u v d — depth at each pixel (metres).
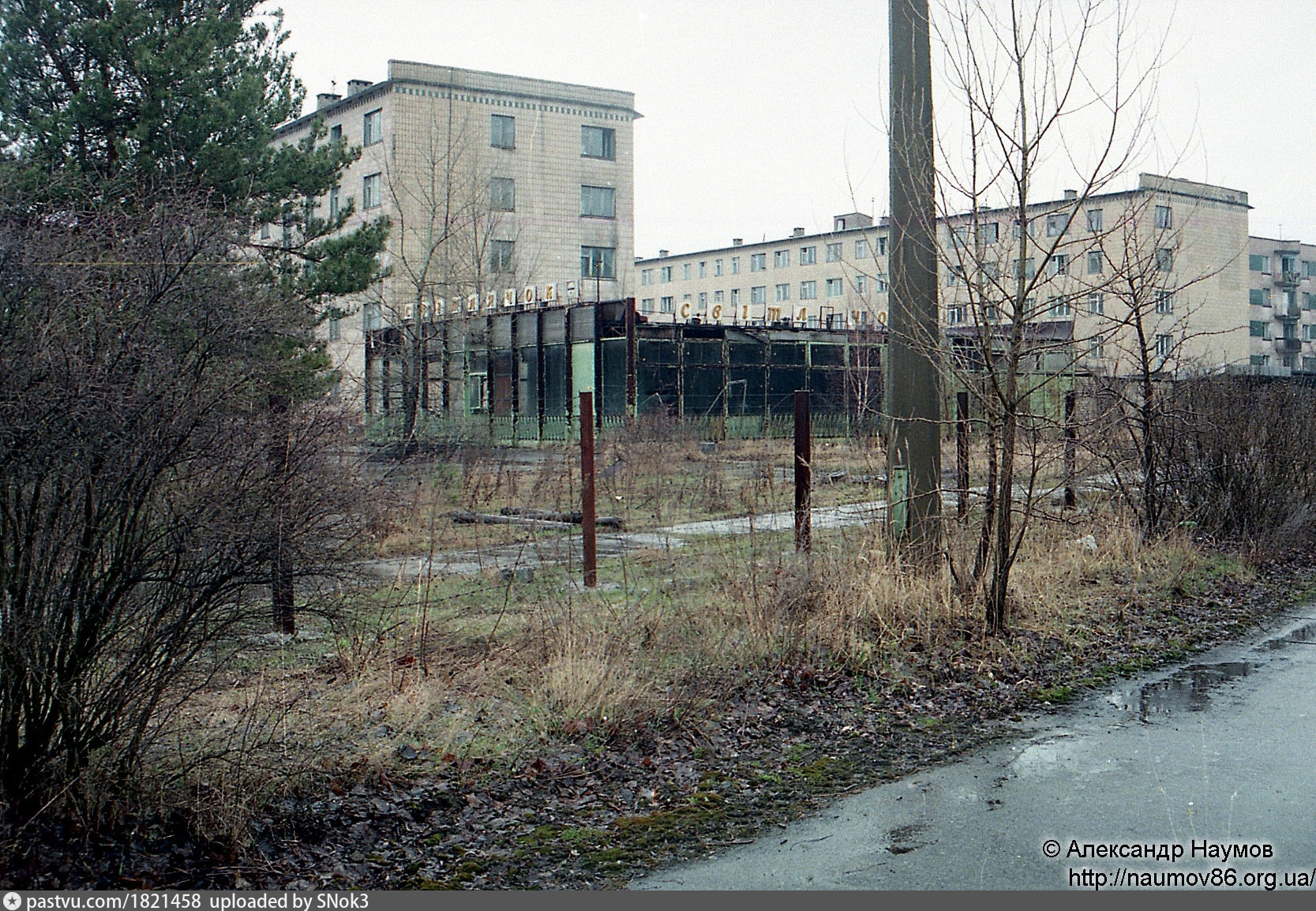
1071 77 8.05
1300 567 12.94
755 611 7.86
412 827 4.85
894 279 8.98
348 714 5.68
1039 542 11.09
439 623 7.83
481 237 37.91
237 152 15.89
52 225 4.28
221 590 4.41
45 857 4.04
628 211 50.66
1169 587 10.77
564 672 6.44
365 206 45.78
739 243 83.69
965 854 4.57
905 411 9.13
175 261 4.33
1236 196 63.41
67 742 4.18
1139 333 12.20
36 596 4.04
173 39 15.81
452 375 36.56
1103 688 7.52
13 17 14.94
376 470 5.71
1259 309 83.06
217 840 4.38
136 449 4.09
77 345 4.00
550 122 48.53
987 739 6.36
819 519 11.96
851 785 5.56
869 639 7.99
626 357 35.09
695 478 16.47
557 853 4.67
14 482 3.93
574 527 13.03
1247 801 5.18
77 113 14.76
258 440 4.51
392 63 44.62
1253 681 7.67
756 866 4.49
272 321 4.60
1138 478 12.86
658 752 5.98
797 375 38.91
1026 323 8.58
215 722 5.13
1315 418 14.23
